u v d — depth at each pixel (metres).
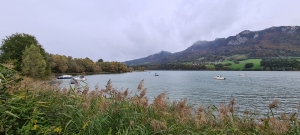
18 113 3.35
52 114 4.20
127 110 4.62
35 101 3.81
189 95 34.38
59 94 5.54
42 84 5.99
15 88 3.95
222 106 5.25
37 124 3.38
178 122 4.56
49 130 3.21
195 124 4.77
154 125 3.98
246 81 73.31
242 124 4.84
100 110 4.33
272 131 4.15
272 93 38.41
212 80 80.31
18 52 47.69
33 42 53.91
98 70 143.00
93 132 3.89
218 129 4.54
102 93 5.48
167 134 4.06
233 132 4.53
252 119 4.91
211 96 33.47
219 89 45.34
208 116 5.12
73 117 4.08
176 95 34.22
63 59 103.06
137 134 3.94
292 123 4.50
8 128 2.98
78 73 108.19
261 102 27.72
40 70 44.84
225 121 4.77
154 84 59.22
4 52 46.62
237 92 39.81
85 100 4.92
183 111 4.76
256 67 174.62
